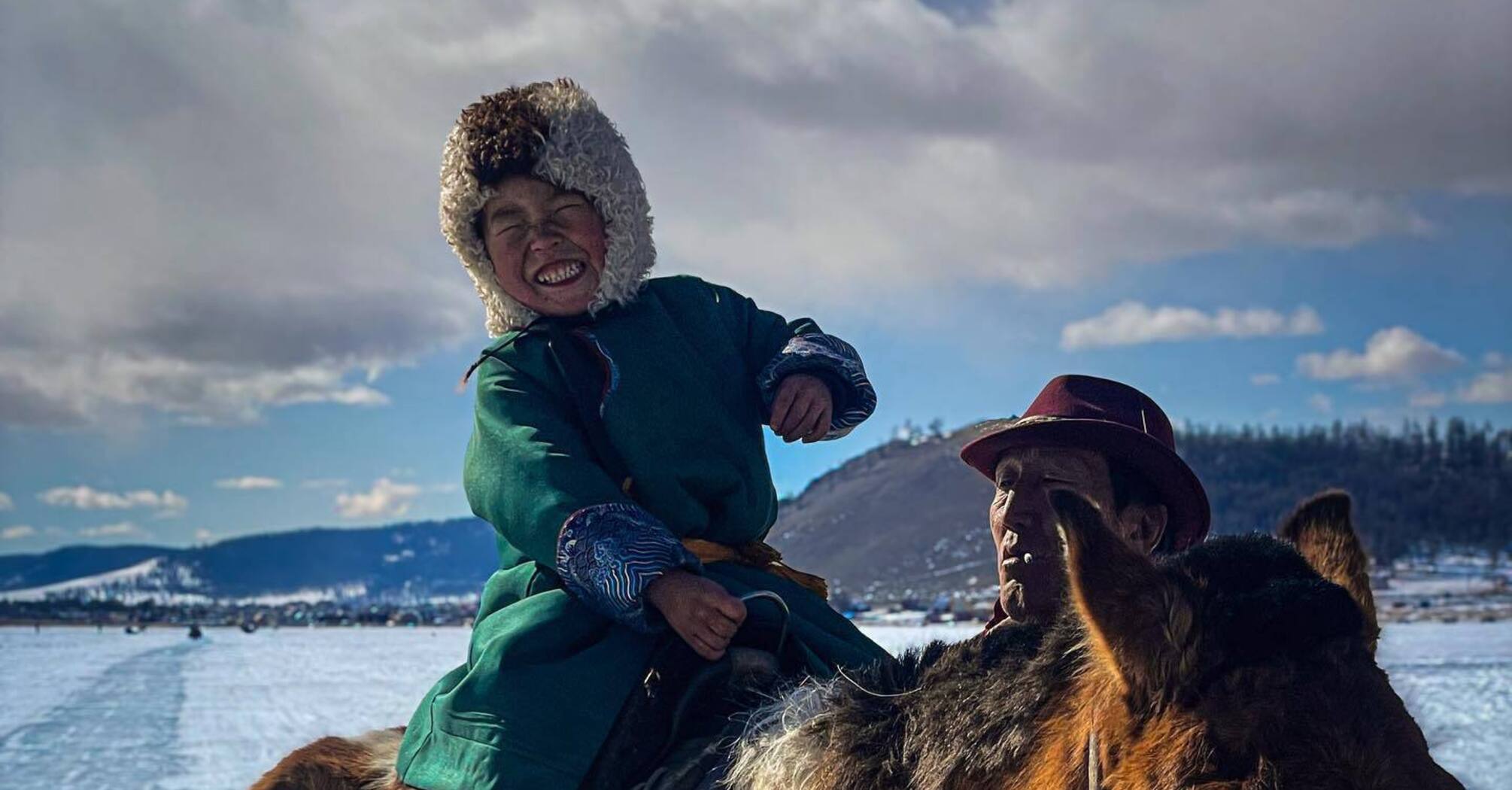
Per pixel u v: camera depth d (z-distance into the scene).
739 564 2.94
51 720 27.67
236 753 20.91
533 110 2.88
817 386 2.95
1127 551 1.83
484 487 2.79
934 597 195.00
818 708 2.41
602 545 2.59
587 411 2.86
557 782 2.50
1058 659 2.01
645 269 3.01
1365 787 1.65
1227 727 1.71
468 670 2.74
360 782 2.92
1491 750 16.83
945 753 2.09
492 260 2.96
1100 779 1.79
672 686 2.62
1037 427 2.69
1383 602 152.75
